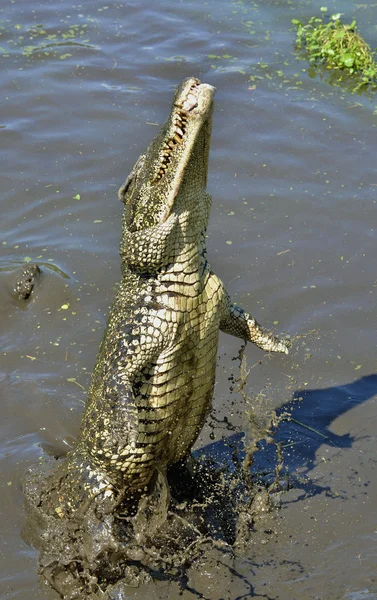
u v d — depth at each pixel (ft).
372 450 23.02
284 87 40.65
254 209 32.63
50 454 23.49
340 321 27.50
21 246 31.32
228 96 39.83
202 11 48.62
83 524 20.18
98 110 39.11
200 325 19.02
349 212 32.27
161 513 20.52
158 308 18.51
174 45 44.73
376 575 19.19
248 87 40.60
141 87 40.86
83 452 20.36
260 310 28.04
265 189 33.68
